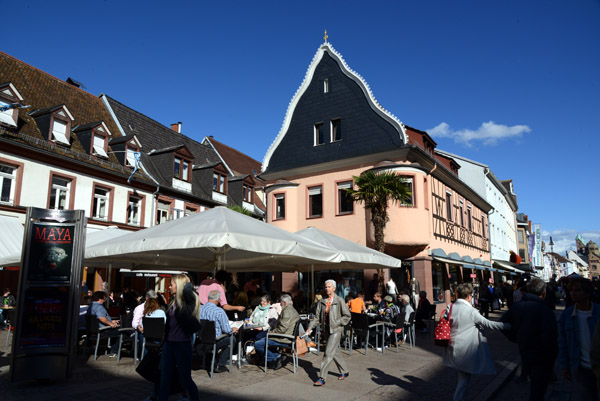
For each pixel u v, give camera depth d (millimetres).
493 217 37281
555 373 7336
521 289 10680
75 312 6742
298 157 23344
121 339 8234
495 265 33781
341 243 11312
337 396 5953
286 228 22469
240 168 38625
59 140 19078
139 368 5492
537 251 66812
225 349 7875
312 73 23953
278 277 22547
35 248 6660
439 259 20094
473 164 34938
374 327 10719
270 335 7777
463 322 5195
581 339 4113
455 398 5145
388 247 18828
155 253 10836
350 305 10578
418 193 18953
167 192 24781
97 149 21172
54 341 6582
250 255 11109
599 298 12227
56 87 23172
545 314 4910
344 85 22500
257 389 6223
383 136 20609
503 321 5273
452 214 24656
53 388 6203
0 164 16609
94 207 20500
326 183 21938
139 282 22875
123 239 8508
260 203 36656
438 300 20688
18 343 6398
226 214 8359
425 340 12195
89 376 6984
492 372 5043
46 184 17984
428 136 22500
